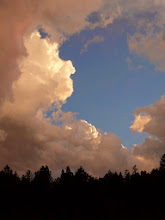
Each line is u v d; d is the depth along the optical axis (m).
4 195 84.06
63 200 83.00
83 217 66.38
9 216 67.69
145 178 84.50
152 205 69.81
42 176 94.19
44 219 66.81
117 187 88.19
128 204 72.62
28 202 81.56
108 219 64.56
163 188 76.62
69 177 93.44
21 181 97.56
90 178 96.50
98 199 79.38
